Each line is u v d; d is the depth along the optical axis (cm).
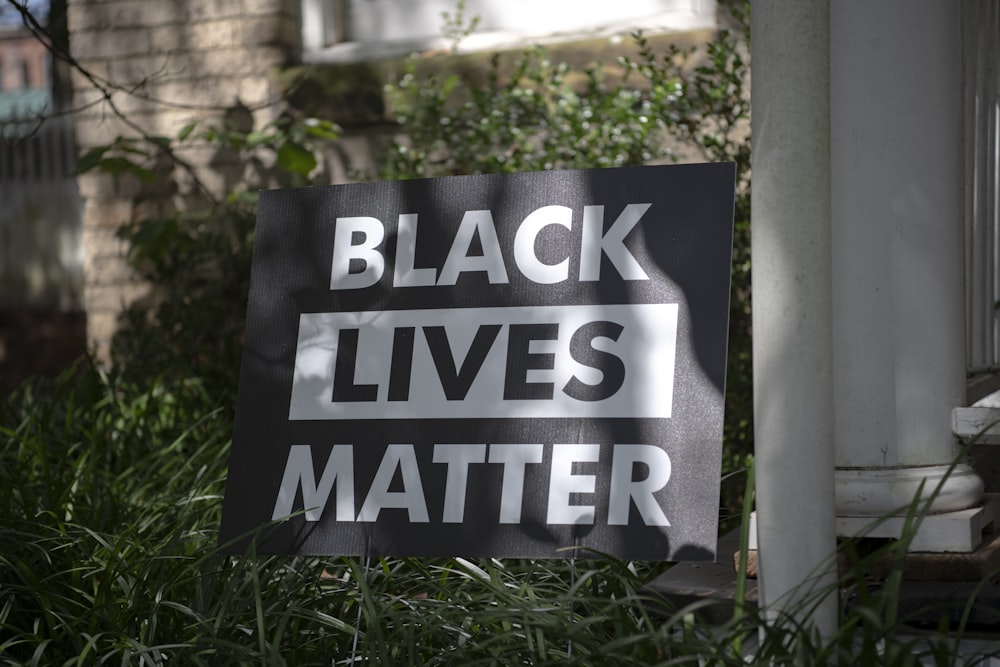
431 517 217
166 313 487
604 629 218
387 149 497
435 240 230
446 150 484
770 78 194
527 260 224
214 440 384
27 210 838
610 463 209
